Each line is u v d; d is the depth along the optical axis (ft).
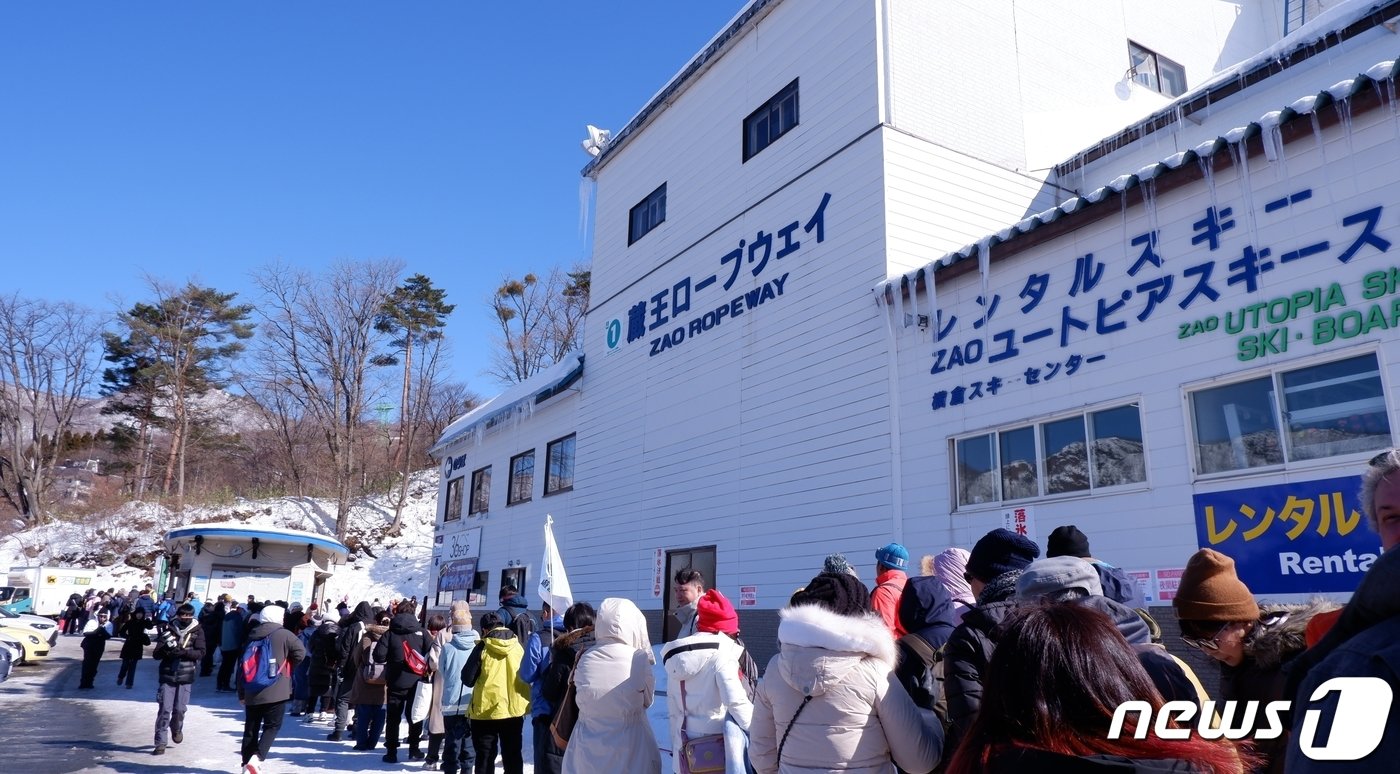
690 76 49.06
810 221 38.50
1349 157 21.24
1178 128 35.42
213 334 176.76
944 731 10.62
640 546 46.32
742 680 14.37
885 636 9.92
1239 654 9.05
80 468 184.75
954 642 9.74
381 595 112.27
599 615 15.14
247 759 25.43
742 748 12.53
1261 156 23.00
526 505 61.16
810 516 35.32
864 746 9.53
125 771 27.17
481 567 67.31
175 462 165.89
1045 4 43.04
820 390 36.09
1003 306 29.32
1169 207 25.03
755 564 37.65
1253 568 21.47
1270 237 22.54
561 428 58.13
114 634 68.69
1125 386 25.26
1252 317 22.59
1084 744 5.66
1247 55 51.29
